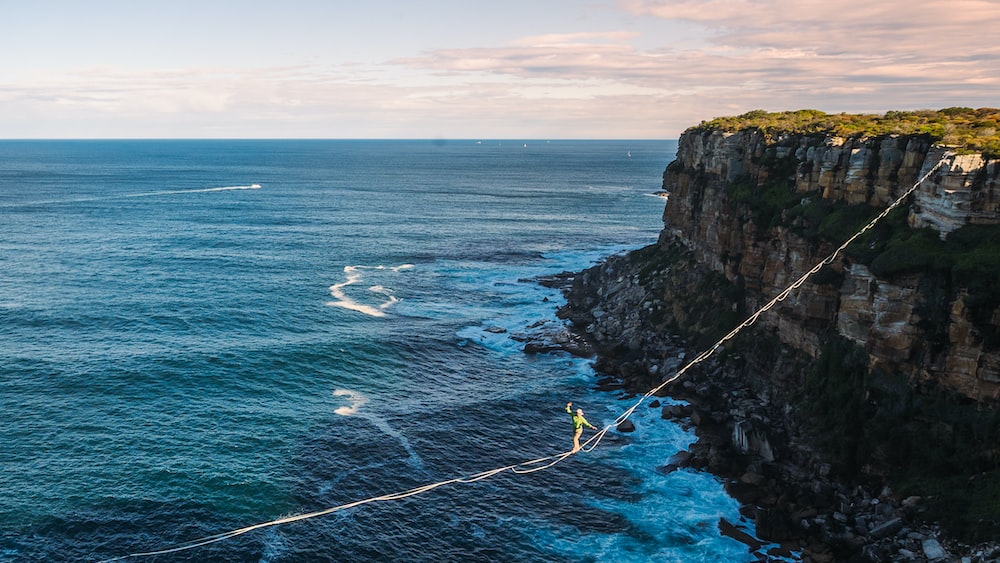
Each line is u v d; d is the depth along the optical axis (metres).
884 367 51.22
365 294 103.19
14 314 86.44
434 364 76.50
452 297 103.38
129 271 110.62
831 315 58.78
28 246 129.25
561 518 49.22
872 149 58.25
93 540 45.59
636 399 68.06
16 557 43.72
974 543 41.22
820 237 60.66
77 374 69.19
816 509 48.41
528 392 69.75
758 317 70.12
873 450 50.06
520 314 95.31
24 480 51.31
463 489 52.53
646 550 45.72
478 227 169.75
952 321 47.19
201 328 84.00
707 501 50.94
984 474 44.47
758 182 74.62
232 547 45.44
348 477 53.66
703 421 62.06
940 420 47.59
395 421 62.91
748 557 44.72
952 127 56.00
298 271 116.00
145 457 55.09
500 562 44.72
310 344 79.81
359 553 45.34
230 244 137.12
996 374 45.28
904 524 44.50
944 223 49.50
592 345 82.25
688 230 94.19
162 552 44.78
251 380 70.00
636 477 54.25
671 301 85.19
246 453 56.41
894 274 50.06
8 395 64.25
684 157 101.31
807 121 81.12
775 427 58.19
